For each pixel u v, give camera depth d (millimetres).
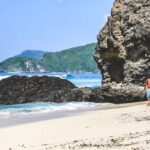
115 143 16859
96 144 17016
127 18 45125
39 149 17047
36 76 50844
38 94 48219
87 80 105750
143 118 24547
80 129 21672
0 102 46812
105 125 22453
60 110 35344
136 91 40406
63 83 51156
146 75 43438
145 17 44250
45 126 23781
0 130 22859
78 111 33719
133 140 17172
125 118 24953
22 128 23375
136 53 43906
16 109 37500
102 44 47125
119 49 44781
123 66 44562
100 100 42656
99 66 47969
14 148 17672
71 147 16828
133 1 45625
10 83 49375
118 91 41094
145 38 43750
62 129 22250
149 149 15250
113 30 45469
